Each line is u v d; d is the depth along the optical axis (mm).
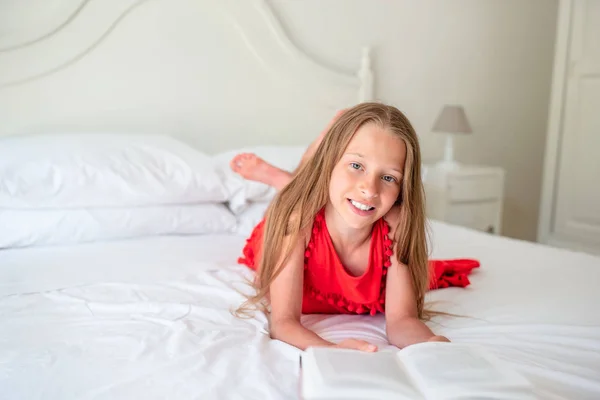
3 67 1828
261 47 2309
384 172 905
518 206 3324
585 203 2877
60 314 1019
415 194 987
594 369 835
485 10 2957
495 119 3125
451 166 2754
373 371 638
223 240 1655
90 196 1532
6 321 973
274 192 1832
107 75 2016
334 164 947
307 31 2451
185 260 1399
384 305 1094
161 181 1629
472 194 2711
